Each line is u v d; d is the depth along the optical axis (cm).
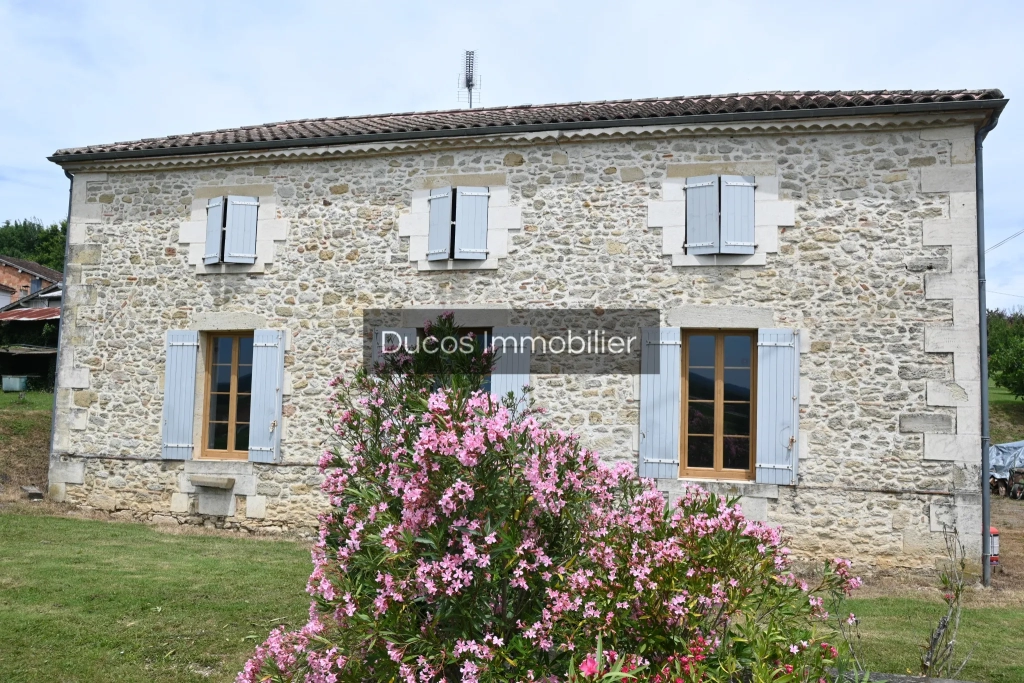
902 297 599
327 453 400
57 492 762
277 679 289
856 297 605
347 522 334
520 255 666
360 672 282
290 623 438
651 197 646
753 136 630
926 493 582
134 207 765
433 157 693
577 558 293
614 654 257
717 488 612
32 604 455
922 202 600
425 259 685
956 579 402
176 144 759
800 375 609
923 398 589
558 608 265
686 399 640
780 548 308
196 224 745
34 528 666
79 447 759
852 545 590
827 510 596
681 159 643
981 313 584
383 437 379
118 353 756
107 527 693
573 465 322
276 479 704
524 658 264
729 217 625
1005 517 994
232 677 369
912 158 604
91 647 398
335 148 702
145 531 687
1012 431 1753
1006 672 388
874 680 283
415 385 420
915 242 599
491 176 676
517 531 289
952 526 577
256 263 725
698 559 283
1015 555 695
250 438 708
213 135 800
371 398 417
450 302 677
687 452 635
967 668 394
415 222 691
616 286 647
